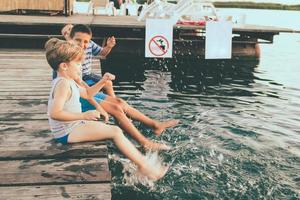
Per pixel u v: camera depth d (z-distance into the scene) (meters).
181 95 7.41
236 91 7.99
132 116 4.25
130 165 3.83
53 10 13.38
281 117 6.08
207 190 3.40
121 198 3.17
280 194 3.42
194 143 4.58
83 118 3.16
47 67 7.64
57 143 3.56
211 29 10.01
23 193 2.69
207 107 6.54
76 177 2.95
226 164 3.99
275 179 3.72
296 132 5.31
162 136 4.79
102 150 3.42
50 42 3.28
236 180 3.64
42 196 2.67
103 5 15.48
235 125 5.49
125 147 3.31
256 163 4.08
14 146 3.49
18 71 7.17
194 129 5.18
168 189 3.36
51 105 3.18
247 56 12.80
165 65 10.80
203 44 12.02
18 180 2.86
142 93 7.43
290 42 19.92
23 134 3.82
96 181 2.90
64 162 3.19
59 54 3.18
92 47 4.90
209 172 3.76
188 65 11.02
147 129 5.00
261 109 6.55
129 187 3.36
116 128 3.37
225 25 10.06
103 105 3.91
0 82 6.24
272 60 12.74
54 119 3.16
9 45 10.44
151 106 6.43
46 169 3.06
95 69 7.44
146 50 9.92
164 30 9.90
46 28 11.00
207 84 8.61
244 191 3.44
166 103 6.69
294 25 23.19
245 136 4.99
